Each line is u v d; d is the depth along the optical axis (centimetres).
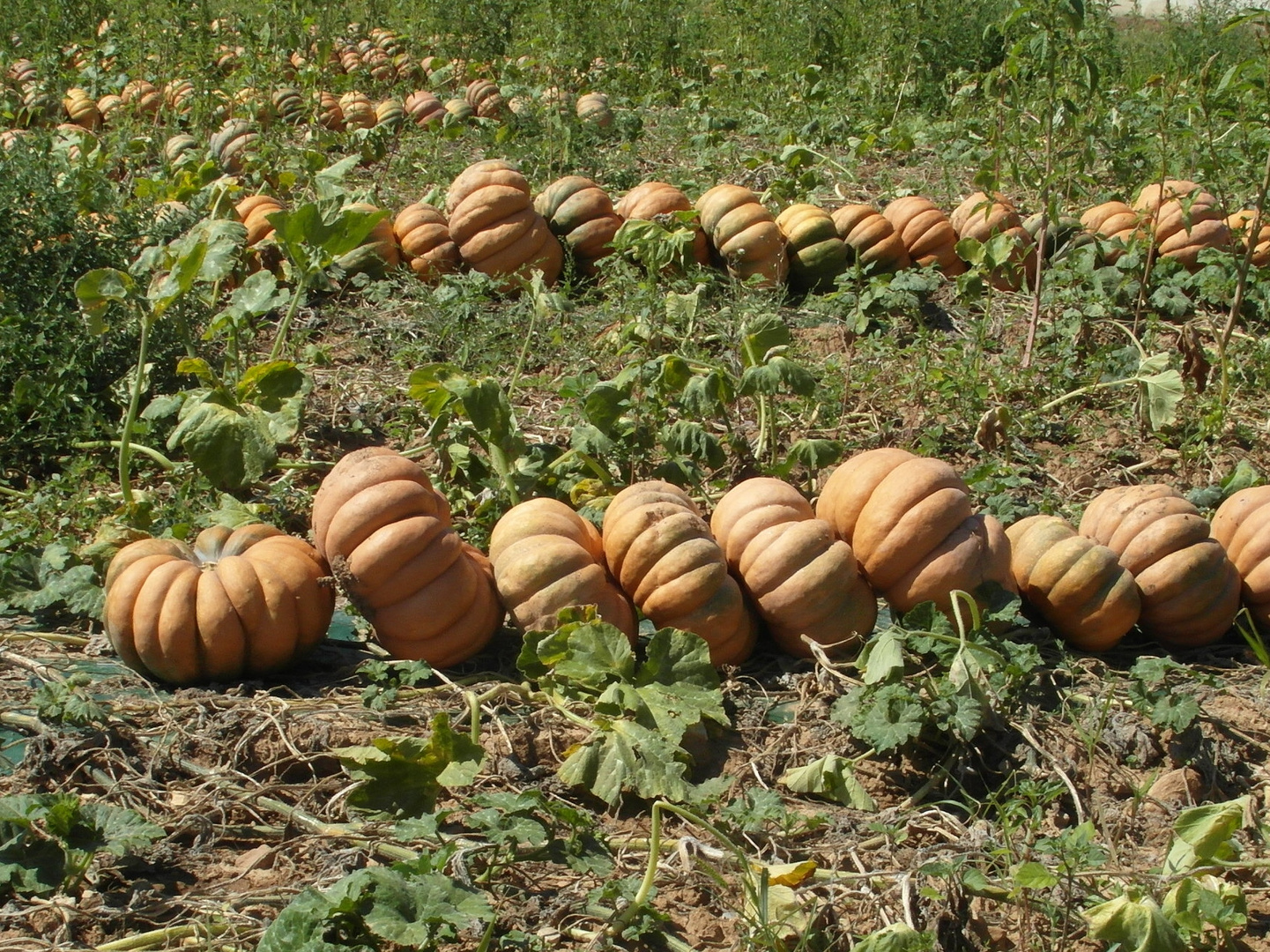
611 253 587
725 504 411
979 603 400
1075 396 523
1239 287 524
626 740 365
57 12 981
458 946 333
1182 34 955
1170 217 596
